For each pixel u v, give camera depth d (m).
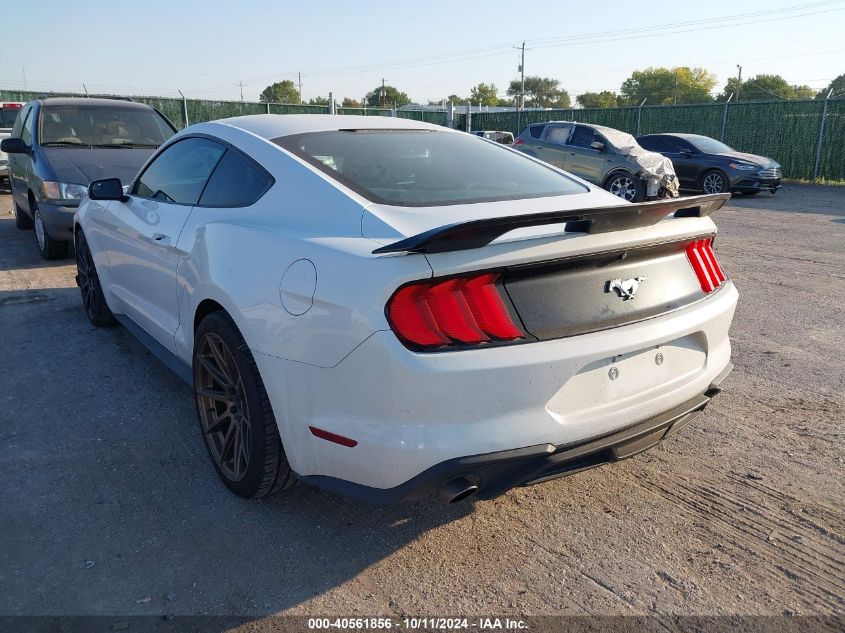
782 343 4.86
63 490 2.91
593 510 2.79
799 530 2.64
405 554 2.51
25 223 9.40
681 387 2.56
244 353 2.57
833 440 3.38
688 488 2.96
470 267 2.05
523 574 2.40
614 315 2.35
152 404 3.78
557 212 2.02
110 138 8.02
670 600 2.26
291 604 2.24
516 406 2.12
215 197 3.14
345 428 2.19
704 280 2.75
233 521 2.70
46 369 4.29
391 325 2.04
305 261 2.32
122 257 4.09
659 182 13.32
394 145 3.11
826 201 14.43
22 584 2.32
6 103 14.68
